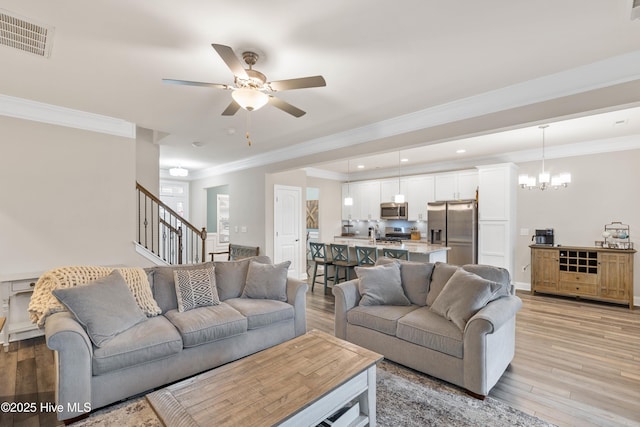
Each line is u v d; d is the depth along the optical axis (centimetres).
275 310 302
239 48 232
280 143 523
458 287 269
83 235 374
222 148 561
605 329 374
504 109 304
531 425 202
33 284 321
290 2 182
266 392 163
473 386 230
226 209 902
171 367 240
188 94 317
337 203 899
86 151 376
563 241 550
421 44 228
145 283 283
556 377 262
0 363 285
